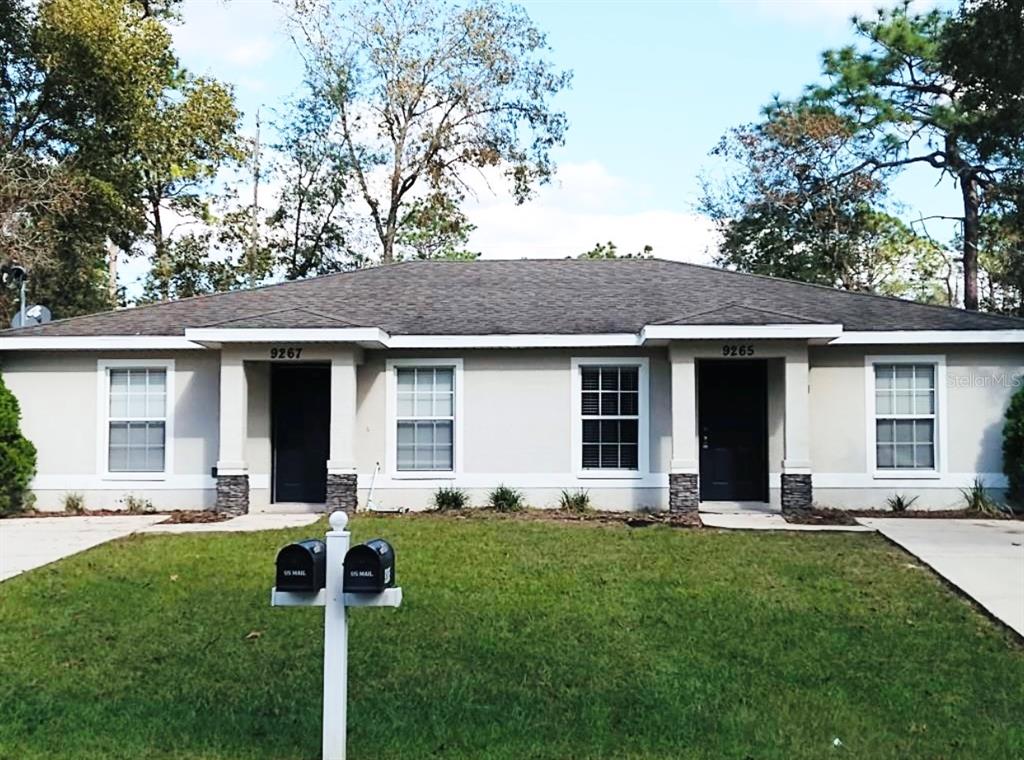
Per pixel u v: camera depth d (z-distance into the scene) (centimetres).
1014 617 995
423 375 1883
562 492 1845
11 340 1880
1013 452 1777
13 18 3066
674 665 862
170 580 1170
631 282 2142
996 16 2083
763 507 1820
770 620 999
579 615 1016
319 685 813
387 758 662
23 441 1853
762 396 1877
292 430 1927
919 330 1806
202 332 1744
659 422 1839
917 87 3659
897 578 1182
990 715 750
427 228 4291
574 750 677
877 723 732
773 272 4019
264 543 1411
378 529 1534
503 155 4203
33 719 738
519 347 1841
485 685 812
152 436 1909
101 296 3894
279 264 4281
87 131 3216
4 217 3009
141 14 3725
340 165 4191
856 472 1836
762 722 729
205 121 3675
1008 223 2877
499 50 4125
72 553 1369
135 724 727
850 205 3912
